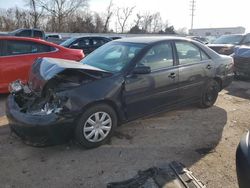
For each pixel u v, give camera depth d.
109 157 4.05
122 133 4.84
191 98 5.60
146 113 4.80
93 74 4.20
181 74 5.19
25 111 4.03
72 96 3.92
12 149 4.23
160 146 4.41
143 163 3.91
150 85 4.68
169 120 5.46
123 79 4.36
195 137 4.74
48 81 3.94
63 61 4.59
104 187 3.39
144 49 4.73
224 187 3.41
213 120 5.51
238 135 4.84
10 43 6.62
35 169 3.73
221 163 3.92
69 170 3.72
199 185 3.34
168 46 5.11
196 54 5.64
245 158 2.74
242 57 9.38
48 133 3.79
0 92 6.57
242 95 7.61
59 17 52.19
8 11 49.00
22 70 6.68
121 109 4.42
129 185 3.33
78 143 4.18
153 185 3.30
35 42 6.95
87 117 4.08
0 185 3.40
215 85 6.08
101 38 13.95
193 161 3.96
